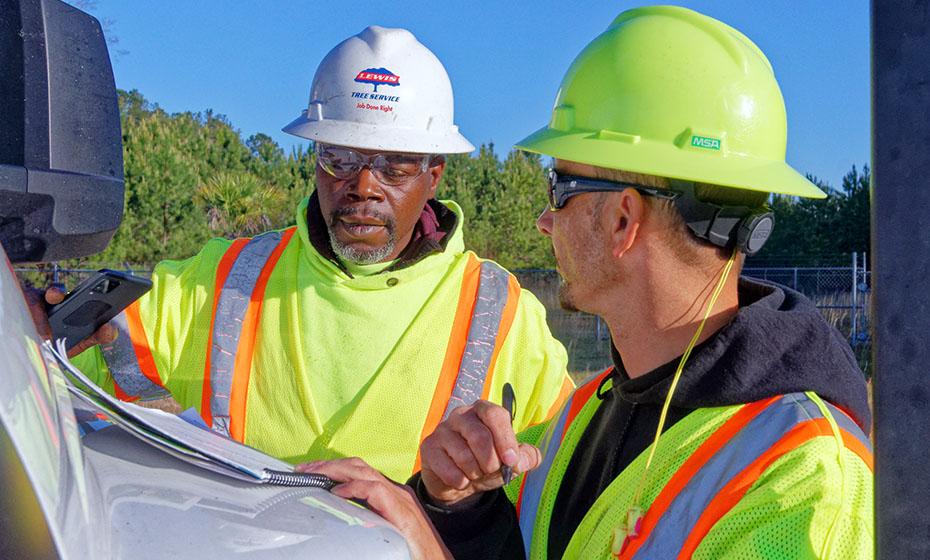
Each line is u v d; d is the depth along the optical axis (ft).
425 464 6.04
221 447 4.55
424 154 9.61
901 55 2.98
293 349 9.38
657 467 5.16
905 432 2.99
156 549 3.26
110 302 7.20
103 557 2.99
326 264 9.48
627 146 5.55
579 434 6.38
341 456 9.23
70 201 4.91
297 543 3.64
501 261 76.69
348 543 3.81
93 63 5.14
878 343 3.04
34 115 4.81
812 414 4.79
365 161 9.32
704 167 5.36
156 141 68.64
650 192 5.44
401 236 9.57
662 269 5.47
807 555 4.34
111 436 4.18
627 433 5.66
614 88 5.71
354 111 9.61
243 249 10.06
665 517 4.97
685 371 5.18
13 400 2.68
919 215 2.96
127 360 9.48
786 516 4.45
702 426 5.09
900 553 2.98
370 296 9.48
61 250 5.07
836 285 59.41
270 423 9.32
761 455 4.75
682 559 4.78
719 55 5.65
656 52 5.67
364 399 9.25
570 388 10.14
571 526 5.91
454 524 6.24
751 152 5.57
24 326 3.25
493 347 9.59
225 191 68.59
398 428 9.27
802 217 77.46
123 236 65.16
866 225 76.28
